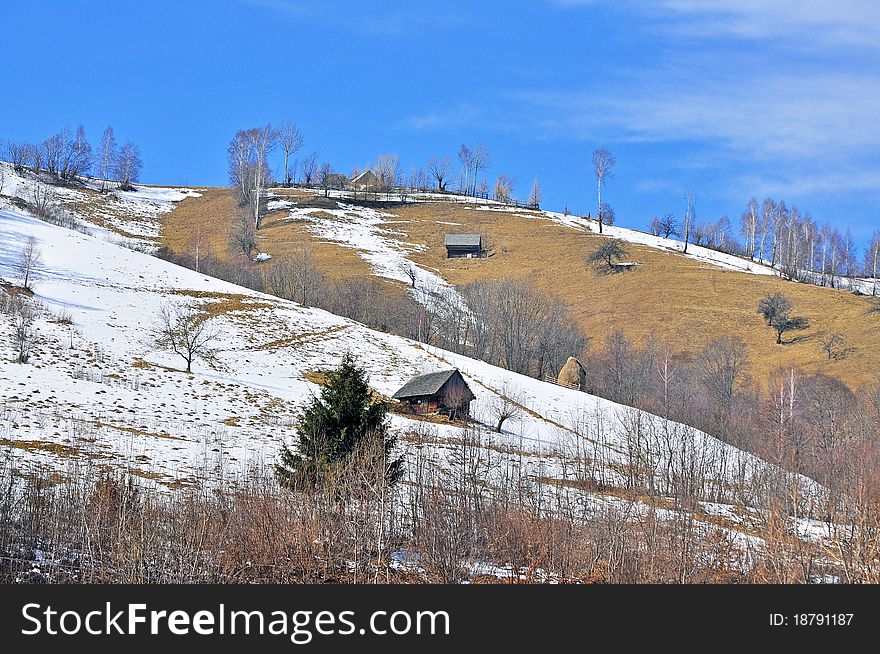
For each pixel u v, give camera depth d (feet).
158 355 207.72
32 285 239.71
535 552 76.13
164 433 141.28
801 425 211.20
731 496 140.36
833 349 327.06
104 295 249.14
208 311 261.44
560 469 148.66
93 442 121.60
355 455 87.40
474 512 80.84
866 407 242.17
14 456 103.50
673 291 415.23
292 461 91.30
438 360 257.55
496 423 201.16
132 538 67.67
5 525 67.10
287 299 321.11
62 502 75.20
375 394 211.41
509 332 316.40
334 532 73.67
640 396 268.21
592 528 79.15
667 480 133.69
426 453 134.82
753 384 300.40
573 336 334.65
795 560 76.64
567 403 231.91
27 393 150.61
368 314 329.31
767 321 369.09
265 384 202.49
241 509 76.64
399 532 80.53
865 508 79.92
